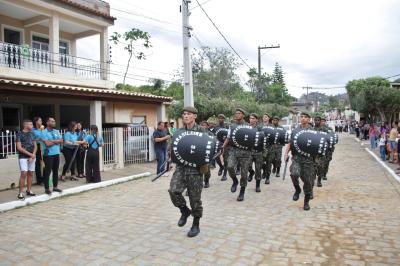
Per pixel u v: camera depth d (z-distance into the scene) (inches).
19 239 211.6
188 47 536.4
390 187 373.7
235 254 185.9
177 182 207.6
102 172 482.9
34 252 190.7
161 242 203.8
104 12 695.1
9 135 378.6
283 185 382.0
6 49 541.6
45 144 323.3
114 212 273.7
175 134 207.5
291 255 185.2
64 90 441.1
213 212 268.1
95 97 496.1
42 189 356.8
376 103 1195.3
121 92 536.1
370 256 184.1
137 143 589.3
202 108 860.0
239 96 1326.3
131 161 577.3
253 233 219.0
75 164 425.1
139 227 232.8
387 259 180.2
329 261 177.8
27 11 581.9
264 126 388.5
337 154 762.2
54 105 655.8
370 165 569.0
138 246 197.8
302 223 240.2
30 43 648.4
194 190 207.0
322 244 201.0
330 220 247.6
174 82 1311.5
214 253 187.2
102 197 333.4
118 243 202.8
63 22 636.1
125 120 629.9
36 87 412.2
